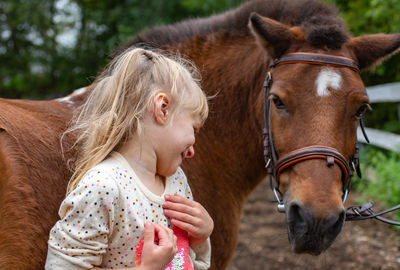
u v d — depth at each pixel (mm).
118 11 10562
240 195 2736
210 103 2629
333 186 2078
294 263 4340
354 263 4137
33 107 2107
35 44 11445
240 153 2674
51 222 1868
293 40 2357
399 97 5250
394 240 4480
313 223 1996
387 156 6727
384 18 7188
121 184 1486
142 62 1601
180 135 1579
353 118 2217
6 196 1781
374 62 2424
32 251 1807
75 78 11266
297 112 2201
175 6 10422
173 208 1564
